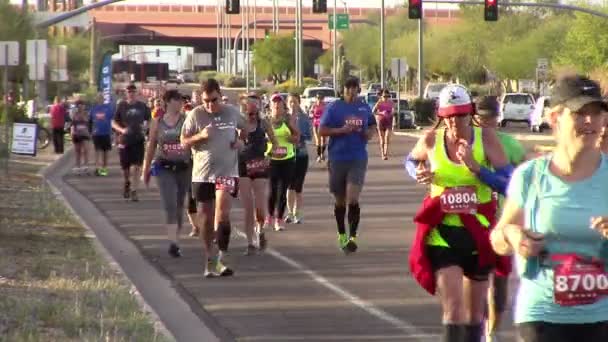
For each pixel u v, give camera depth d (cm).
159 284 2952
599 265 1313
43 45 7569
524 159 1972
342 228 3469
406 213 4612
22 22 11319
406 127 13225
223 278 3038
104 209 4862
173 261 3341
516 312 1372
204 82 3016
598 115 1310
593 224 1291
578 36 13975
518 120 13288
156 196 5422
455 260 1823
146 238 3850
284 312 2572
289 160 4016
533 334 1332
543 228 1327
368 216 4509
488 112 2025
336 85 16825
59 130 8319
